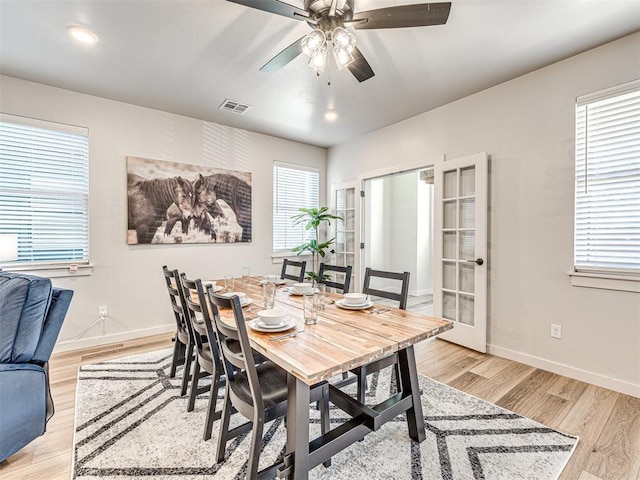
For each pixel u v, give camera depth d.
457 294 3.34
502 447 1.73
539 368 2.74
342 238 5.01
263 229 4.54
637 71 2.24
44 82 2.98
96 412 2.05
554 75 2.64
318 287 1.91
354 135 4.57
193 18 2.09
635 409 2.09
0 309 1.64
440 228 3.50
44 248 3.07
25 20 2.09
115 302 3.40
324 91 3.15
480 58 2.56
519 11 2.01
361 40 2.31
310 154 5.07
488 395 2.29
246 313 1.92
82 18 2.08
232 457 1.65
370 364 2.01
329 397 1.73
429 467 1.58
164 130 3.69
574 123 2.54
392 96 3.26
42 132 3.05
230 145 4.21
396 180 6.49
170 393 2.31
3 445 1.54
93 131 3.27
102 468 1.56
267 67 2.10
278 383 1.62
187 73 2.80
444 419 1.99
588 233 2.51
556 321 2.65
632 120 2.30
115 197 3.40
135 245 3.53
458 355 3.05
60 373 2.62
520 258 2.87
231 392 1.56
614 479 1.50
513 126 2.91
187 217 3.84
